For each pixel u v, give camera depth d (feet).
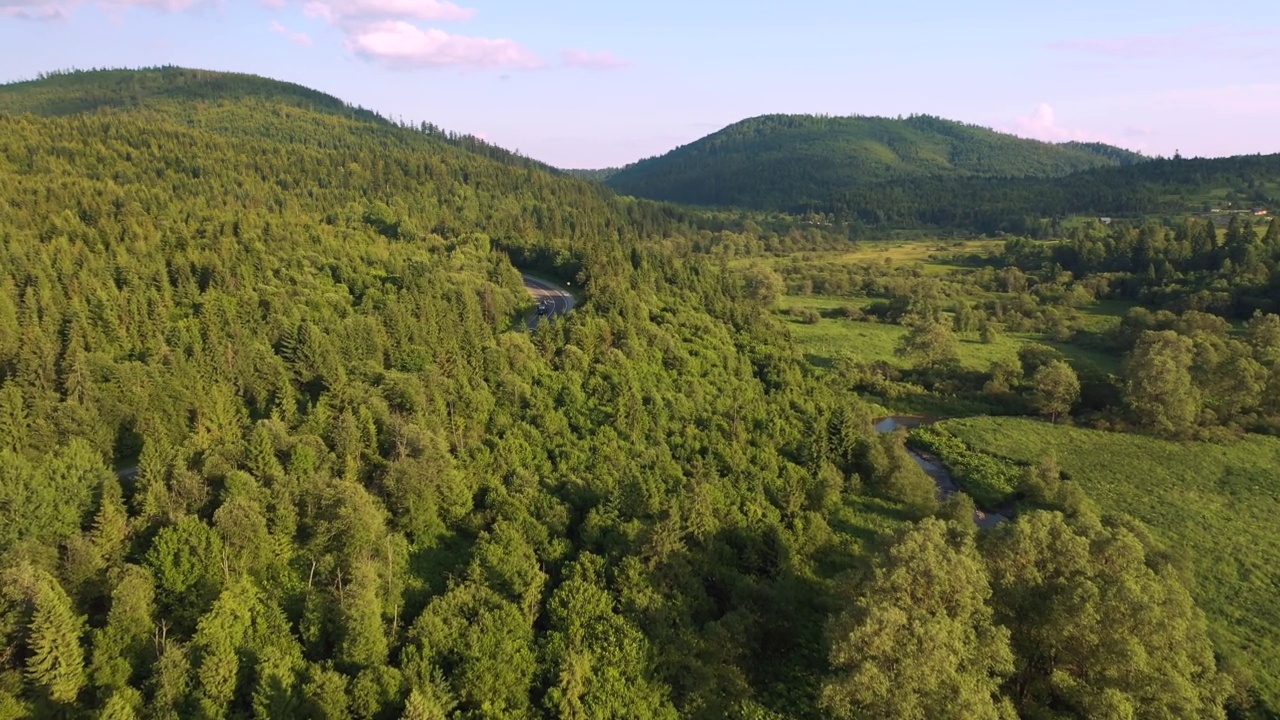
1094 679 143.64
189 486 190.80
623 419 272.51
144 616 152.87
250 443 210.38
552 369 313.94
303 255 415.85
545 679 157.99
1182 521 262.88
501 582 178.91
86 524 182.70
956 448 343.87
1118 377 401.70
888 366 465.88
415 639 159.22
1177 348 364.17
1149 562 199.31
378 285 396.37
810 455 281.74
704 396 314.76
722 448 268.62
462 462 230.48
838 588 174.60
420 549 201.16
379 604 165.07
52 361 269.23
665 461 250.98
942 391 430.61
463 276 400.06
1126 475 302.86
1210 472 302.86
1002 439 348.18
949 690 127.85
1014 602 158.92
